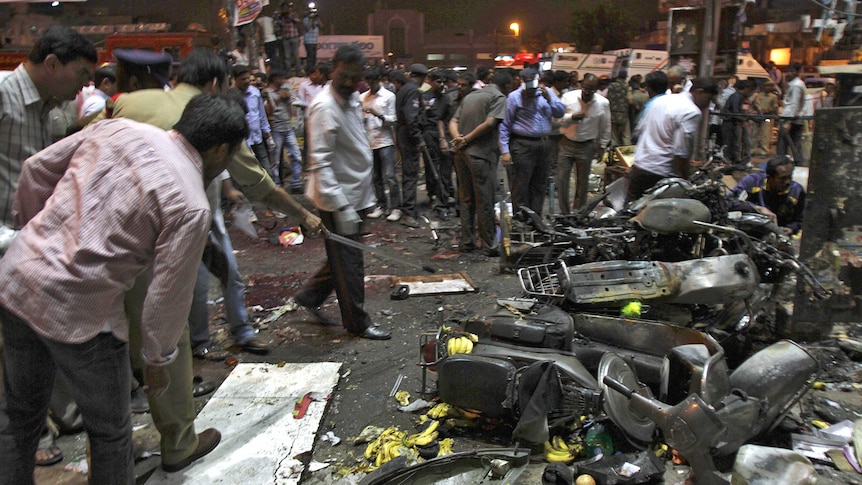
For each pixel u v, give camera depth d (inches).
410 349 163.0
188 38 379.9
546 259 179.2
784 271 155.3
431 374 148.6
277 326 179.2
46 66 110.3
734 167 176.4
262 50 486.3
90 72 115.2
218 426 125.1
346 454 118.0
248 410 130.8
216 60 124.6
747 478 95.8
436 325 178.9
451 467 108.4
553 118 266.2
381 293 206.2
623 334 135.9
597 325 138.7
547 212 298.0
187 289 81.2
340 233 157.8
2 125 109.3
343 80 150.6
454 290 204.1
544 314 136.6
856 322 158.2
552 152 288.2
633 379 116.5
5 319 81.7
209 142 83.7
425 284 210.7
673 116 194.4
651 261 152.6
